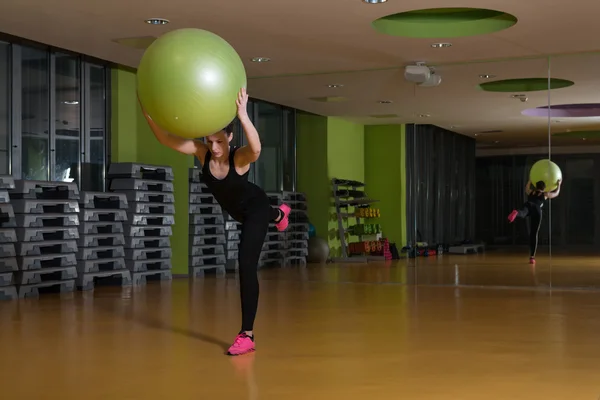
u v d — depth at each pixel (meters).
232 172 4.04
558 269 8.71
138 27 7.05
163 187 8.97
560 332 4.93
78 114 8.62
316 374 3.62
